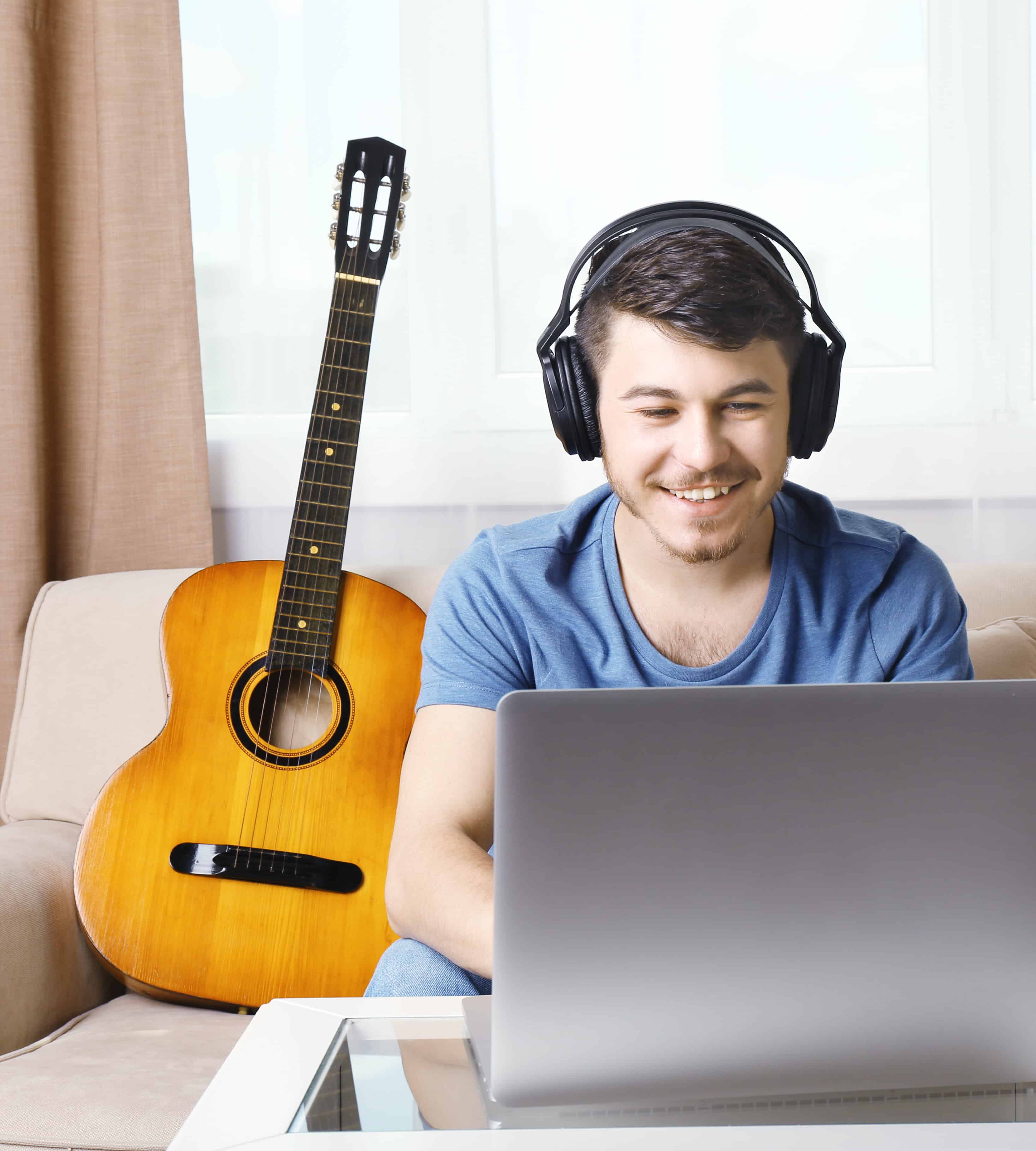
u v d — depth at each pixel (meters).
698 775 0.53
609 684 0.99
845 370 1.83
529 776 0.53
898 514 1.82
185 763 1.35
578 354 0.95
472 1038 0.62
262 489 1.89
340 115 1.86
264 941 1.28
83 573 1.89
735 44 1.81
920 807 0.53
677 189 1.83
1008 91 1.74
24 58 1.74
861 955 0.54
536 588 1.01
